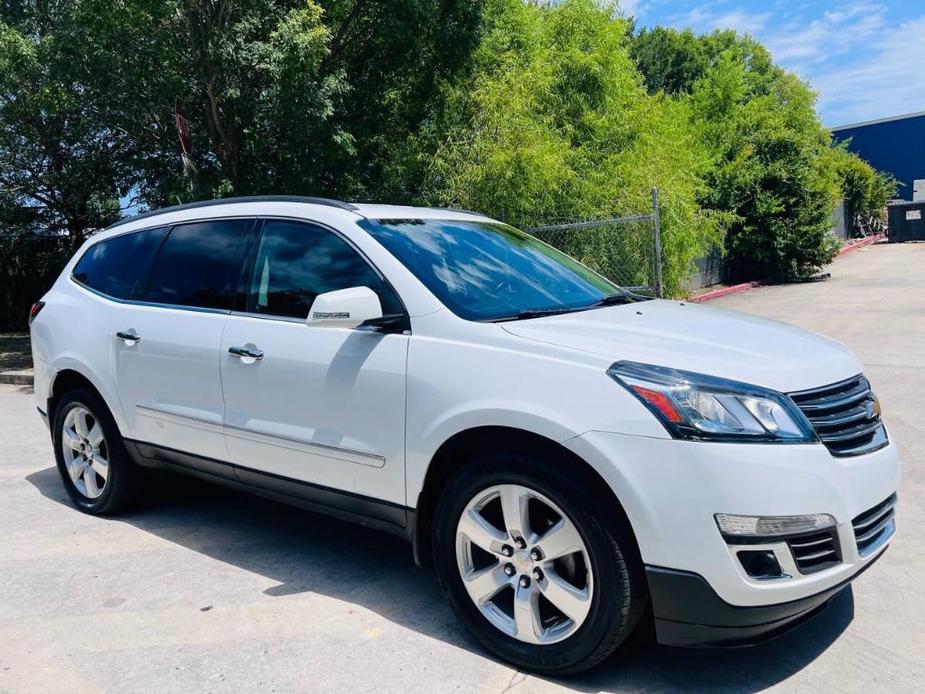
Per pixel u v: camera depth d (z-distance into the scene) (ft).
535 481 9.50
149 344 14.29
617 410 8.98
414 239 12.48
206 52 32.32
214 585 12.64
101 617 11.57
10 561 13.80
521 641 9.89
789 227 66.95
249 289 13.25
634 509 8.77
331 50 35.94
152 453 14.65
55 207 53.16
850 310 46.47
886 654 10.15
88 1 31.40
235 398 12.87
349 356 11.36
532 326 10.53
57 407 16.80
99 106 37.88
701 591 8.62
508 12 40.45
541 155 34.35
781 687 9.43
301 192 35.83
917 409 22.99
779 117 72.59
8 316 61.21
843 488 9.04
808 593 8.77
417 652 10.40
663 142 44.83
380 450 10.99
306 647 10.57
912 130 156.66
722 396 8.87
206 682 9.73
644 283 38.73
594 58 40.63
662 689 9.42
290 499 12.57
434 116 38.42
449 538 10.42
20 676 10.00
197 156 39.40
